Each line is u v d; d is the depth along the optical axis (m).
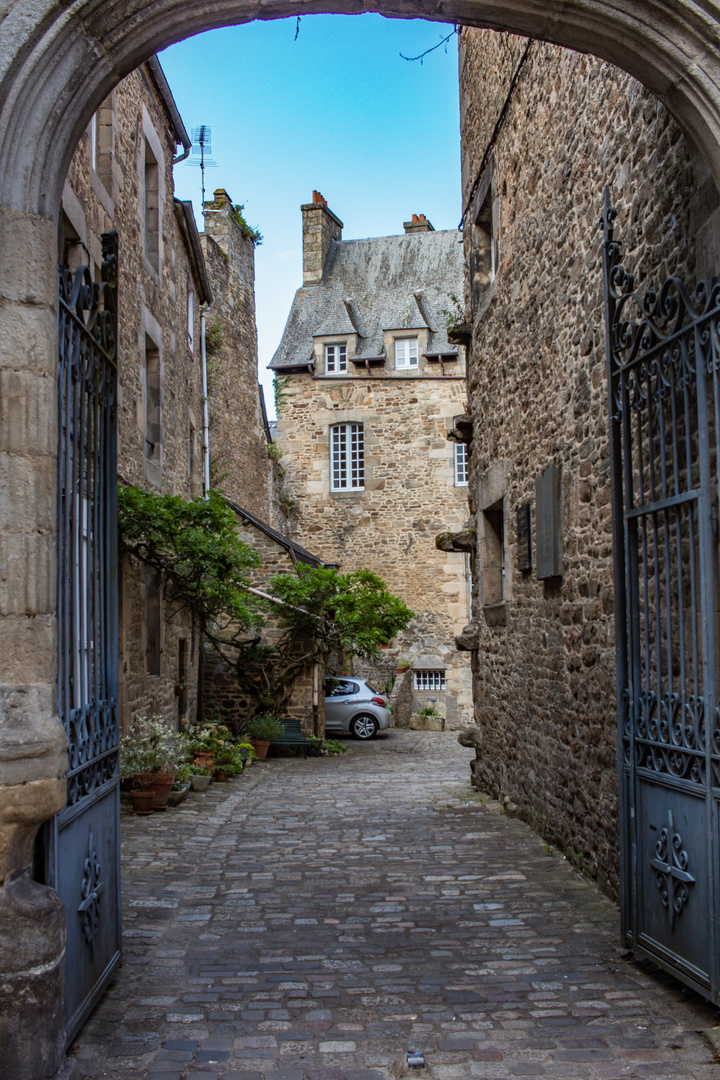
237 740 12.34
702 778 3.13
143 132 9.55
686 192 3.72
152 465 9.80
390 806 7.94
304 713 13.77
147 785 7.48
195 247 12.18
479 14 3.24
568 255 5.62
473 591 9.16
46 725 2.63
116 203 8.36
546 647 6.23
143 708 8.88
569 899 4.71
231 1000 3.35
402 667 19.73
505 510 7.52
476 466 8.85
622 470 4.02
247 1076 2.74
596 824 5.03
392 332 20.80
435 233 22.72
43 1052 2.52
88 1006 3.09
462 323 9.22
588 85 5.16
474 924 4.29
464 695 19.47
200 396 13.77
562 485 5.77
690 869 3.22
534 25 3.25
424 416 20.38
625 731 3.86
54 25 2.71
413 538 20.25
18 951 2.51
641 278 4.29
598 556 5.03
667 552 3.47
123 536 8.12
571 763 5.57
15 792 2.53
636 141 4.34
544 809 6.30
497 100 7.69
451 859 5.70
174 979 3.57
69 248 7.11
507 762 7.61
